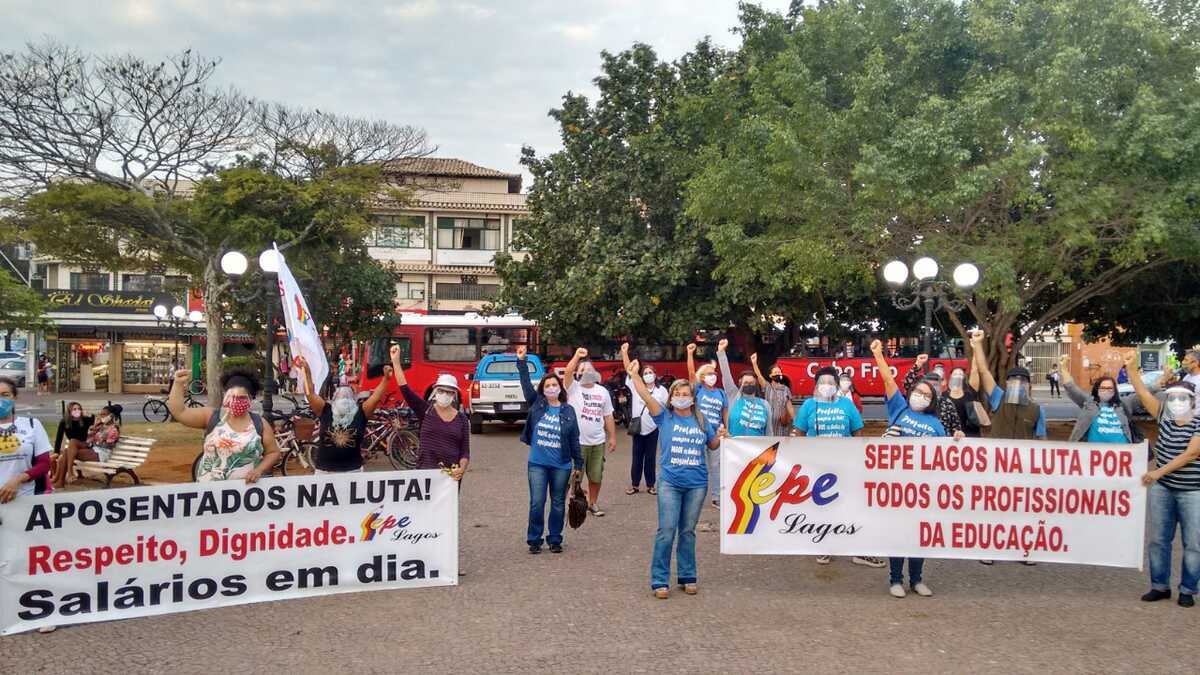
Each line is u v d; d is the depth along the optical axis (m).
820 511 7.70
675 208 23.19
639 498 12.35
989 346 20.06
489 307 27.31
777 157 17.31
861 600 7.25
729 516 7.72
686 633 6.36
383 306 28.11
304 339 7.95
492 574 8.02
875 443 7.69
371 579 7.34
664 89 24.27
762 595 7.38
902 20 18.97
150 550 6.64
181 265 21.05
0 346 44.09
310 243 19.53
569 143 24.98
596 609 6.93
